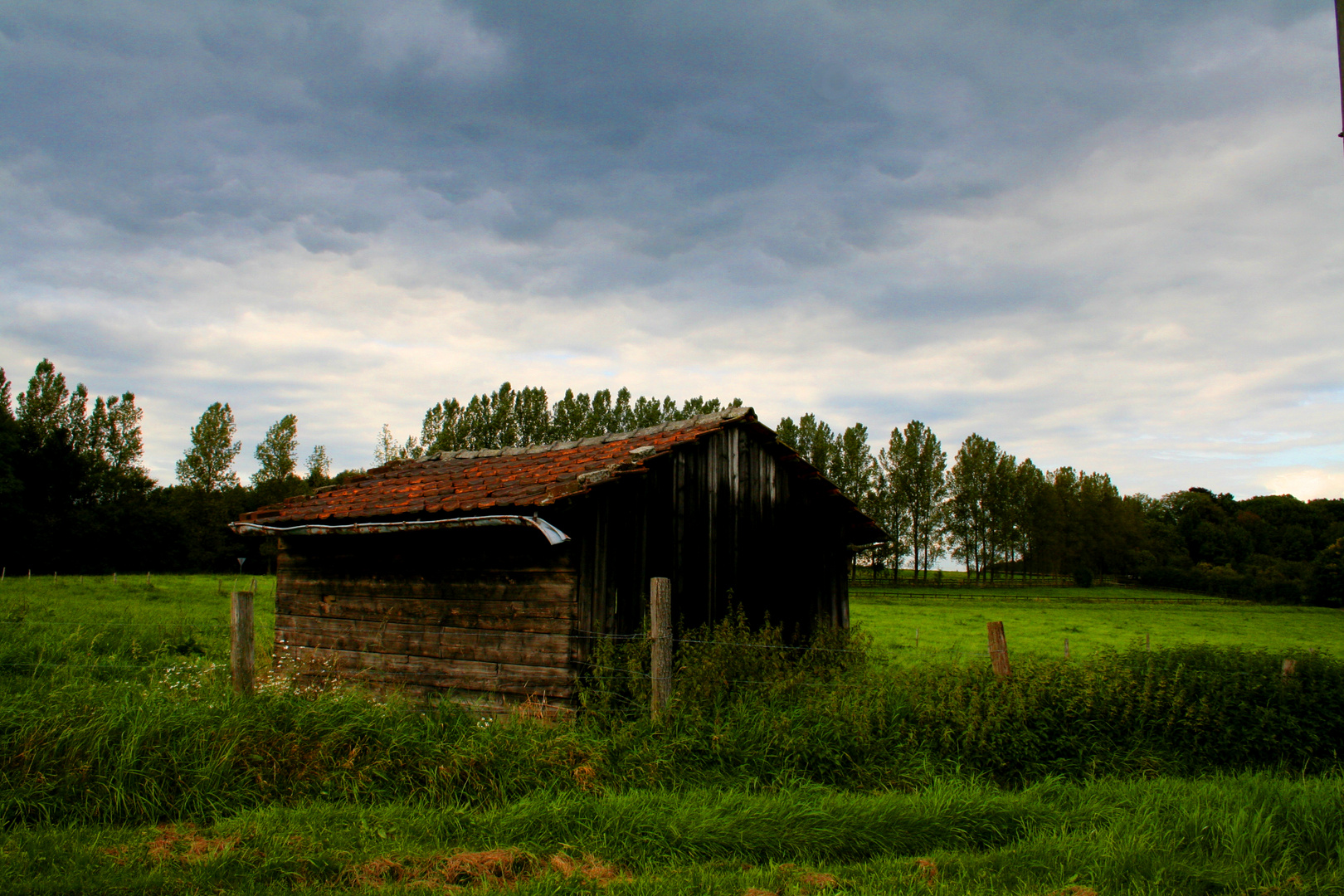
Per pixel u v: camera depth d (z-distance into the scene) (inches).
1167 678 373.7
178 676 395.9
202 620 850.8
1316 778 328.2
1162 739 349.4
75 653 501.7
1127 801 279.0
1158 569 3715.6
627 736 300.2
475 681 401.4
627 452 428.1
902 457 3444.9
